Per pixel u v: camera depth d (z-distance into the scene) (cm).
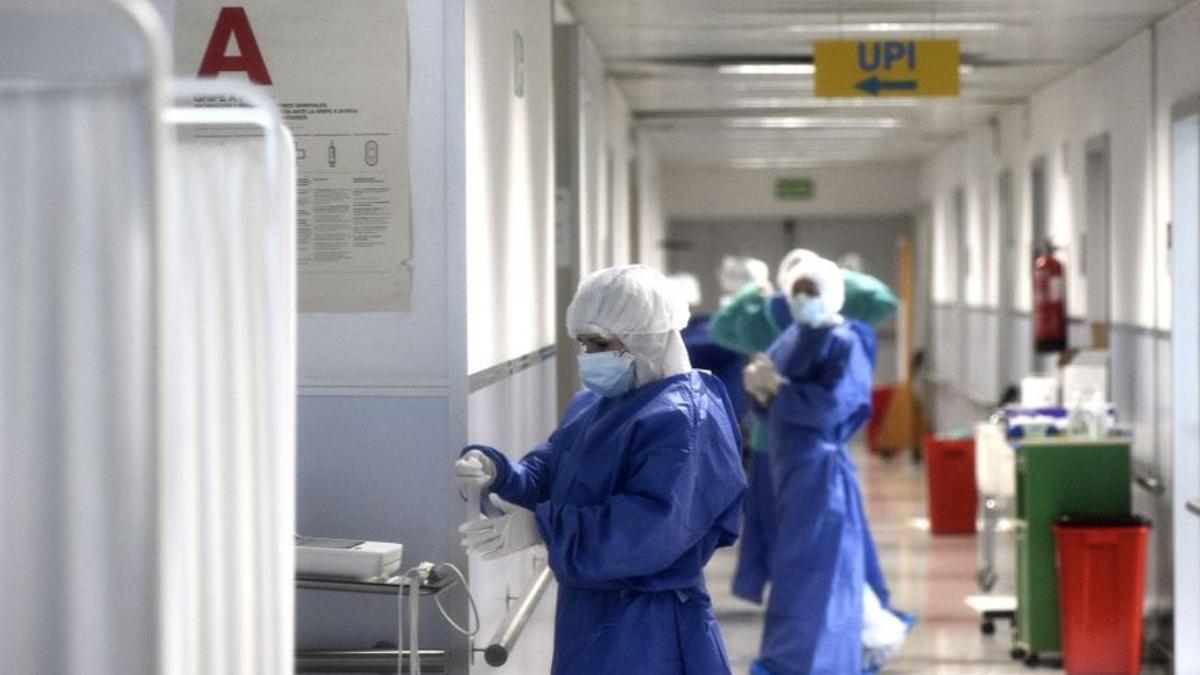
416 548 449
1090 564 782
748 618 953
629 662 402
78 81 246
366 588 410
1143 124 884
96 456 250
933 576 1077
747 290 977
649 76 1118
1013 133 1351
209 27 452
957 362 1705
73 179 246
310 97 449
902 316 1791
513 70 544
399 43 446
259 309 305
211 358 303
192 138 448
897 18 877
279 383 307
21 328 250
